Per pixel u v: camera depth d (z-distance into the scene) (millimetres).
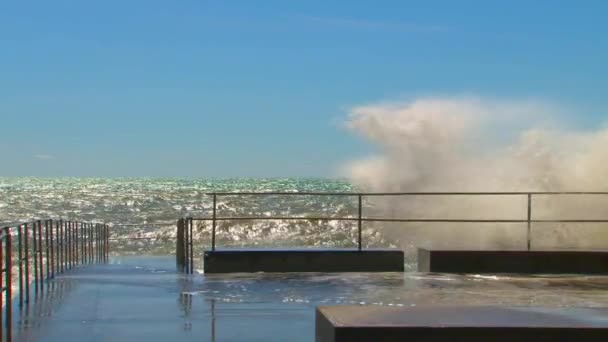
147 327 8023
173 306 9344
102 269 15406
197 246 32812
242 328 7957
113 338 7492
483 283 11742
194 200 72750
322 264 13562
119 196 82875
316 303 9664
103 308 9195
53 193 92625
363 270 13562
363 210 30078
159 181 178625
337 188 122812
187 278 12336
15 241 26578
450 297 10250
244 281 11867
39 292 10578
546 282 11906
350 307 6859
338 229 39938
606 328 6031
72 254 17016
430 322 6172
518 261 13242
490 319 6320
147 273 13859
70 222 16406
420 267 13961
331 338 6137
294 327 8008
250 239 36938
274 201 67812
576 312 6688
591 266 13203
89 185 138750
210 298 10031
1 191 100812
